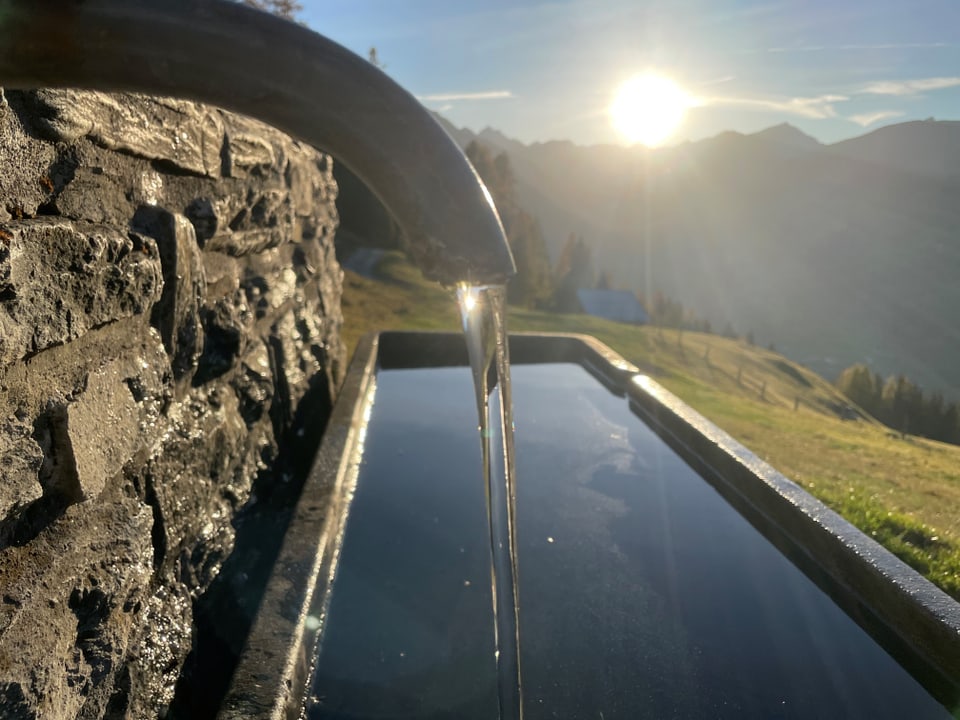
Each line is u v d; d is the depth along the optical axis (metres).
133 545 1.45
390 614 2.25
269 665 1.61
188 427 1.98
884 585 2.04
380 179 0.87
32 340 1.12
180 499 1.87
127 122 1.53
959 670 1.74
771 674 2.02
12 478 1.05
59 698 1.13
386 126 0.84
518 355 5.97
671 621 2.27
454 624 2.24
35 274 1.13
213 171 2.10
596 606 2.34
